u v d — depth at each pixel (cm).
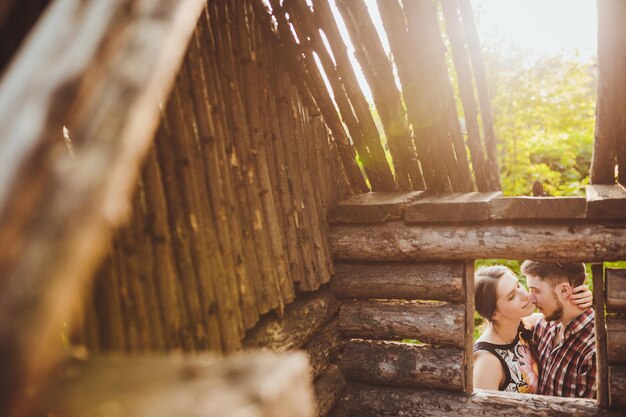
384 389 356
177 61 114
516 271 627
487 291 392
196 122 244
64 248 79
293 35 323
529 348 424
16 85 90
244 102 291
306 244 331
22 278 76
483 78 334
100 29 97
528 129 781
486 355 392
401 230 348
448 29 317
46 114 86
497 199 325
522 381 399
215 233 246
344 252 364
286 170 322
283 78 330
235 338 246
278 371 103
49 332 77
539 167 733
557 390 382
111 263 184
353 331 365
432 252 341
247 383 98
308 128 355
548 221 318
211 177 246
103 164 86
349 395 358
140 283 197
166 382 106
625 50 289
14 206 79
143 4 105
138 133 93
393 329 354
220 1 276
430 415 341
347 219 362
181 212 224
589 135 885
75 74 90
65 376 116
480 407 335
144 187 206
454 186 371
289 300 305
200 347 224
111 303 182
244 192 278
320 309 339
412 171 377
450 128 346
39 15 184
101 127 89
